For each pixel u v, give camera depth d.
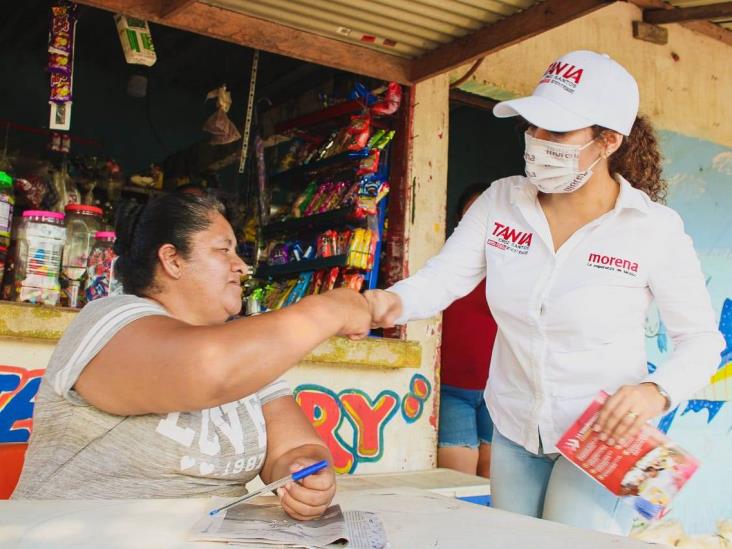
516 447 2.06
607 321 1.90
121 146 6.67
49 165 3.71
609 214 1.91
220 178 6.32
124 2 2.84
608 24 4.74
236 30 3.06
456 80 3.97
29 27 5.84
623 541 1.20
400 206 3.66
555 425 1.95
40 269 2.67
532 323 1.96
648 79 4.92
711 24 5.25
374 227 3.55
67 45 2.94
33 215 2.69
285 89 4.77
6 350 2.58
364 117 3.57
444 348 3.83
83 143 6.00
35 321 2.54
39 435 1.47
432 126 3.78
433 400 3.67
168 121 6.87
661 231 1.89
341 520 1.24
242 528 1.15
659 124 4.95
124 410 1.39
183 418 1.48
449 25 3.18
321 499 1.25
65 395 1.40
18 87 6.27
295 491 1.25
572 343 1.92
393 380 3.53
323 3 2.98
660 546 1.17
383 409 3.49
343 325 1.37
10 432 2.58
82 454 1.44
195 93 6.95
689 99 5.12
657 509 1.70
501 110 1.99
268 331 1.25
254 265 4.01
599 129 1.88
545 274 1.95
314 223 3.69
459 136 6.75
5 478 1.68
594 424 1.75
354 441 3.39
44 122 6.34
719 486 5.06
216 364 1.21
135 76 5.62
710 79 5.24
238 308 1.66
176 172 5.33
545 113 1.84
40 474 1.44
